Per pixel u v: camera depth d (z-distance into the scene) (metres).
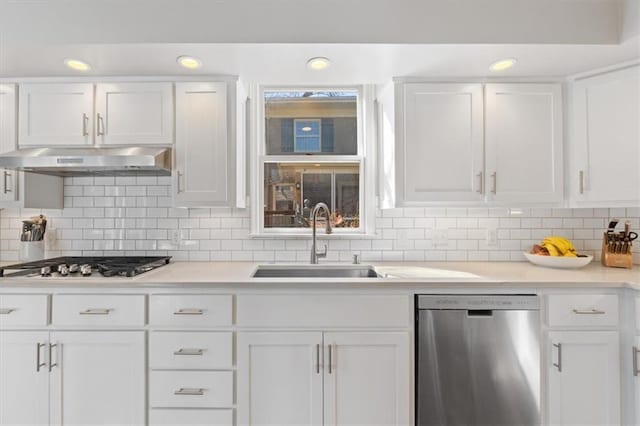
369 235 2.21
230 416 1.55
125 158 1.73
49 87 1.90
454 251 2.22
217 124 1.92
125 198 2.22
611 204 1.80
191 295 1.57
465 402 1.56
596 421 1.56
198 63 1.78
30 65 1.77
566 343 1.57
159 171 2.01
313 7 1.59
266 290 1.57
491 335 1.56
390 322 1.57
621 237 1.97
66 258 2.13
